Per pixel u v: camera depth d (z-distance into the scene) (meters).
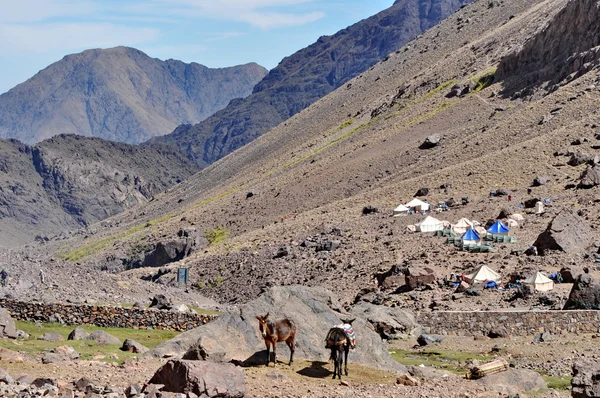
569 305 52.69
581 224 81.62
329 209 155.38
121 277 66.00
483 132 176.12
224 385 25.14
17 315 46.88
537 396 29.23
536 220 99.69
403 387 29.05
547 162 132.75
